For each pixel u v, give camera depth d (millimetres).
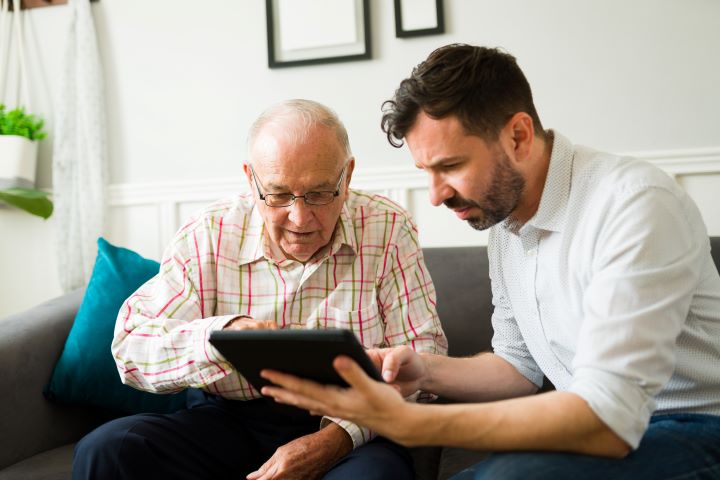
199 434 1356
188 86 2301
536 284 1193
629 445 917
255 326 1241
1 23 2404
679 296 960
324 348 870
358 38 2139
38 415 1610
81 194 2309
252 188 1353
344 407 953
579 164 1132
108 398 1648
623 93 1985
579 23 1996
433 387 1272
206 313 1436
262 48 2232
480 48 1062
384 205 1500
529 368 1336
